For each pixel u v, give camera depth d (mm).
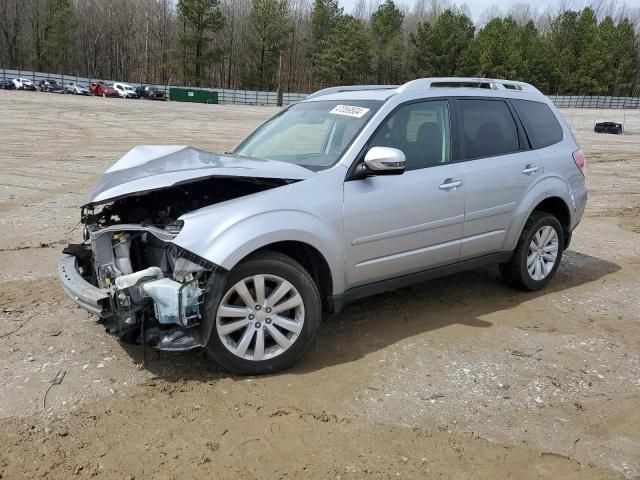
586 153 21375
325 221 3750
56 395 3377
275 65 83750
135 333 3430
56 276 5473
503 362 3975
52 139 18516
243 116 38469
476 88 5016
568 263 6539
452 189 4445
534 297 5316
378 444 3018
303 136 4508
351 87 5207
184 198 3881
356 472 2799
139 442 2973
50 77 68625
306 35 90625
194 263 3332
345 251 3891
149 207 3902
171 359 3844
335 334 4352
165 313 3285
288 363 3701
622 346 4301
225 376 3646
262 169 3727
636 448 3070
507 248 5082
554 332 4523
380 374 3748
